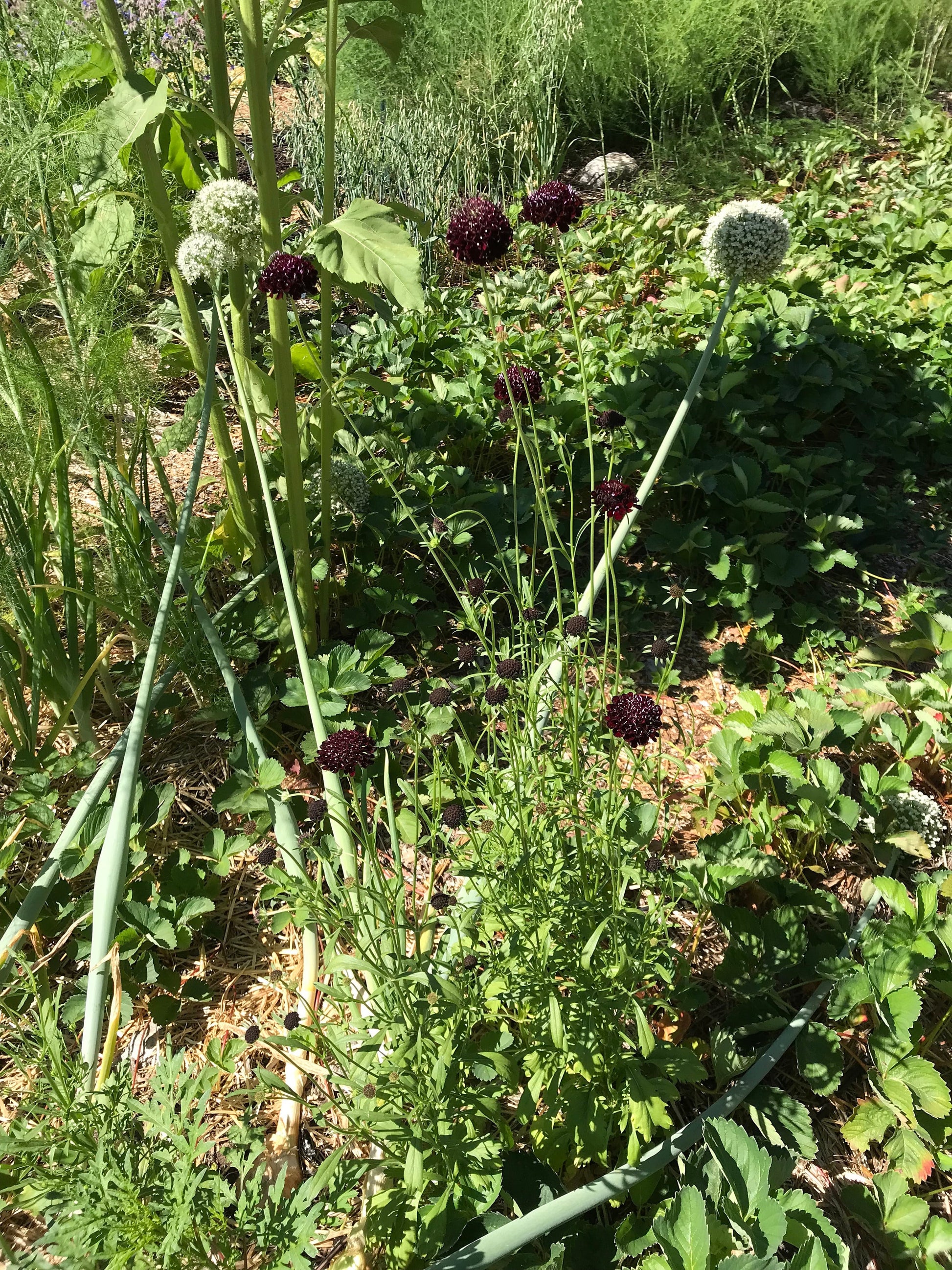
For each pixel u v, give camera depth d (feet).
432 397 11.55
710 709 9.21
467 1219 5.11
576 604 7.50
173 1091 5.12
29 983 5.73
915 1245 5.32
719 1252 4.93
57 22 8.63
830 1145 6.06
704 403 11.23
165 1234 4.43
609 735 6.28
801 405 11.75
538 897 5.49
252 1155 4.79
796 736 7.75
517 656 6.81
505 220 6.24
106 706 8.86
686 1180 5.38
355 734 5.46
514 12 19.93
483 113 19.44
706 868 6.82
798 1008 6.76
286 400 8.04
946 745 8.29
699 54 21.49
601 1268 5.10
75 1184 4.58
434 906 6.11
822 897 6.96
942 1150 5.90
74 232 8.30
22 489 7.48
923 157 21.03
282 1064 6.34
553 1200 5.05
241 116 19.67
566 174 20.88
